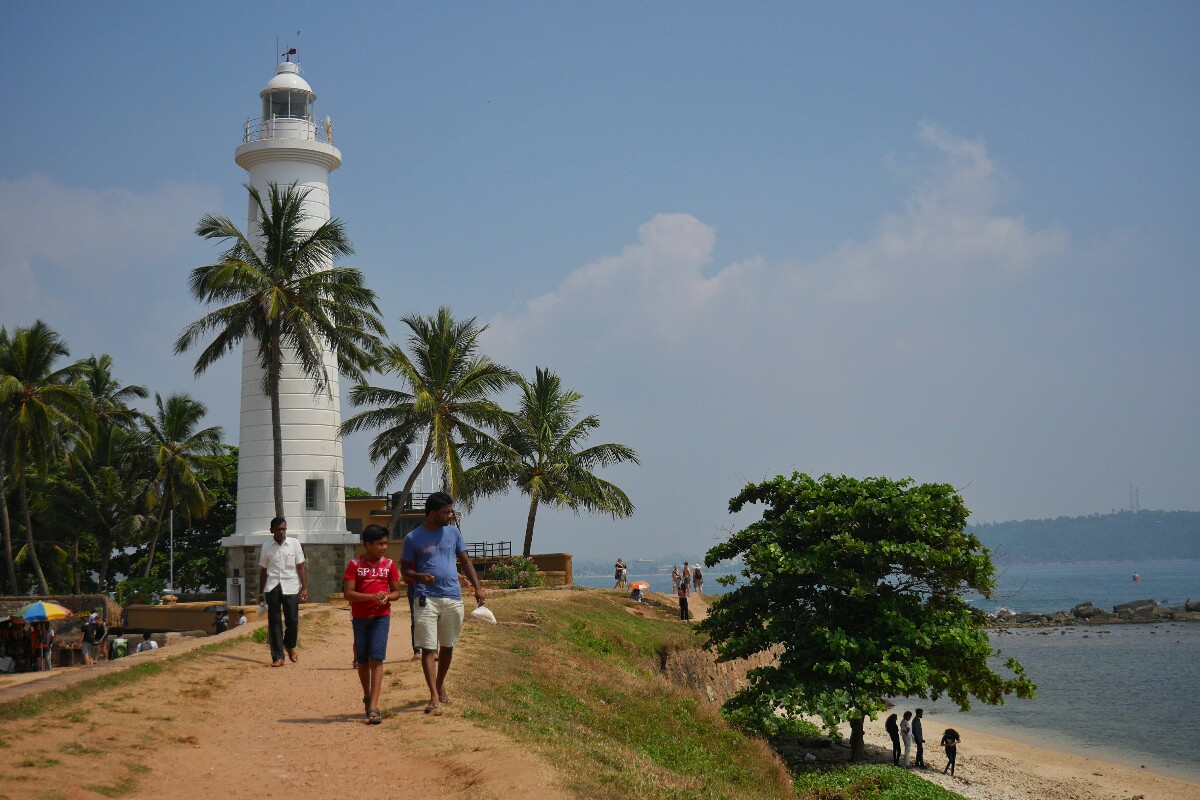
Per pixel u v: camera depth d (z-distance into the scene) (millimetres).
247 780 9453
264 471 45375
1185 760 37938
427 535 12562
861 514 28156
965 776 33531
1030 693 28422
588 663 23391
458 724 11891
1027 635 90875
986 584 28297
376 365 43531
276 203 41438
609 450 53062
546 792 9289
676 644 36094
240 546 45188
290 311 40594
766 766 18781
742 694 27391
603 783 10664
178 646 17281
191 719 11781
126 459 64188
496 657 19359
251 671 15852
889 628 26984
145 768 9438
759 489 30828
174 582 67312
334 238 42125
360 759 10344
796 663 27531
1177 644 80062
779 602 29500
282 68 49562
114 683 13359
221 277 38781
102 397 64188
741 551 30656
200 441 63031
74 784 8547
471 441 47688
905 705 52094
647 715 19141
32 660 29359
